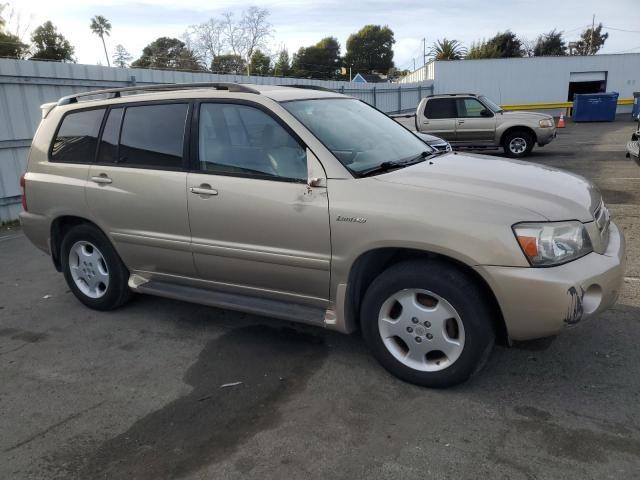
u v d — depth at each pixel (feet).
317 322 11.58
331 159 11.11
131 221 13.96
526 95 105.09
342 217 10.68
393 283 10.59
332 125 12.38
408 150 13.26
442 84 104.22
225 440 9.57
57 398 11.28
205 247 12.75
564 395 10.37
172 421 10.23
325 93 14.32
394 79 225.56
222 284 13.15
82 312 15.93
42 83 30.01
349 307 11.35
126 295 15.56
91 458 9.27
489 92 104.73
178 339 13.83
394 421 9.85
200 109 12.90
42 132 15.90
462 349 10.17
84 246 15.64
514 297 9.50
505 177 11.10
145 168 13.61
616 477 8.14
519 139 46.14
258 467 8.82
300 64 240.12
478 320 9.93
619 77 103.30
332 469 8.67
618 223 22.47
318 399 10.70
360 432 9.58
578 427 9.39
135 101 14.06
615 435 9.12
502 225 9.55
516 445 9.00
